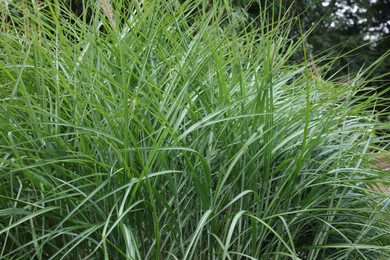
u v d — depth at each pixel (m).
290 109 2.69
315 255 2.54
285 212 2.42
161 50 2.69
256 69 2.76
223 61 2.68
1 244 2.35
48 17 3.01
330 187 2.64
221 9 3.05
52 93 2.54
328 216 2.59
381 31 12.30
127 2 3.22
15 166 2.16
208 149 2.43
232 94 2.60
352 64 10.33
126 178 2.19
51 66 2.39
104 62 2.60
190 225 2.40
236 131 2.46
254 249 2.31
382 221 2.56
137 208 2.26
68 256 2.30
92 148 2.38
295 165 2.38
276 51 2.74
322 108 2.75
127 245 1.99
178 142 2.18
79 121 2.32
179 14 2.96
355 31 11.79
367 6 12.09
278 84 2.87
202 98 2.56
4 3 2.87
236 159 2.27
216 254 2.34
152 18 2.74
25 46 2.73
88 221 2.23
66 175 2.28
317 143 2.54
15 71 2.54
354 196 2.74
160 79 2.68
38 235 2.31
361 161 2.82
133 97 2.29
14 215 2.15
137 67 2.51
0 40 2.60
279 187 2.43
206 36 2.87
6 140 2.21
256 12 6.51
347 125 2.89
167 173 2.25
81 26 2.79
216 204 2.40
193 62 2.61
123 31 2.78
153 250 2.28
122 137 2.32
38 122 2.14
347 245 2.37
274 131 2.61
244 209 2.41
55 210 2.25
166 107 2.48
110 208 2.24
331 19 11.07
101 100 2.49
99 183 2.23
